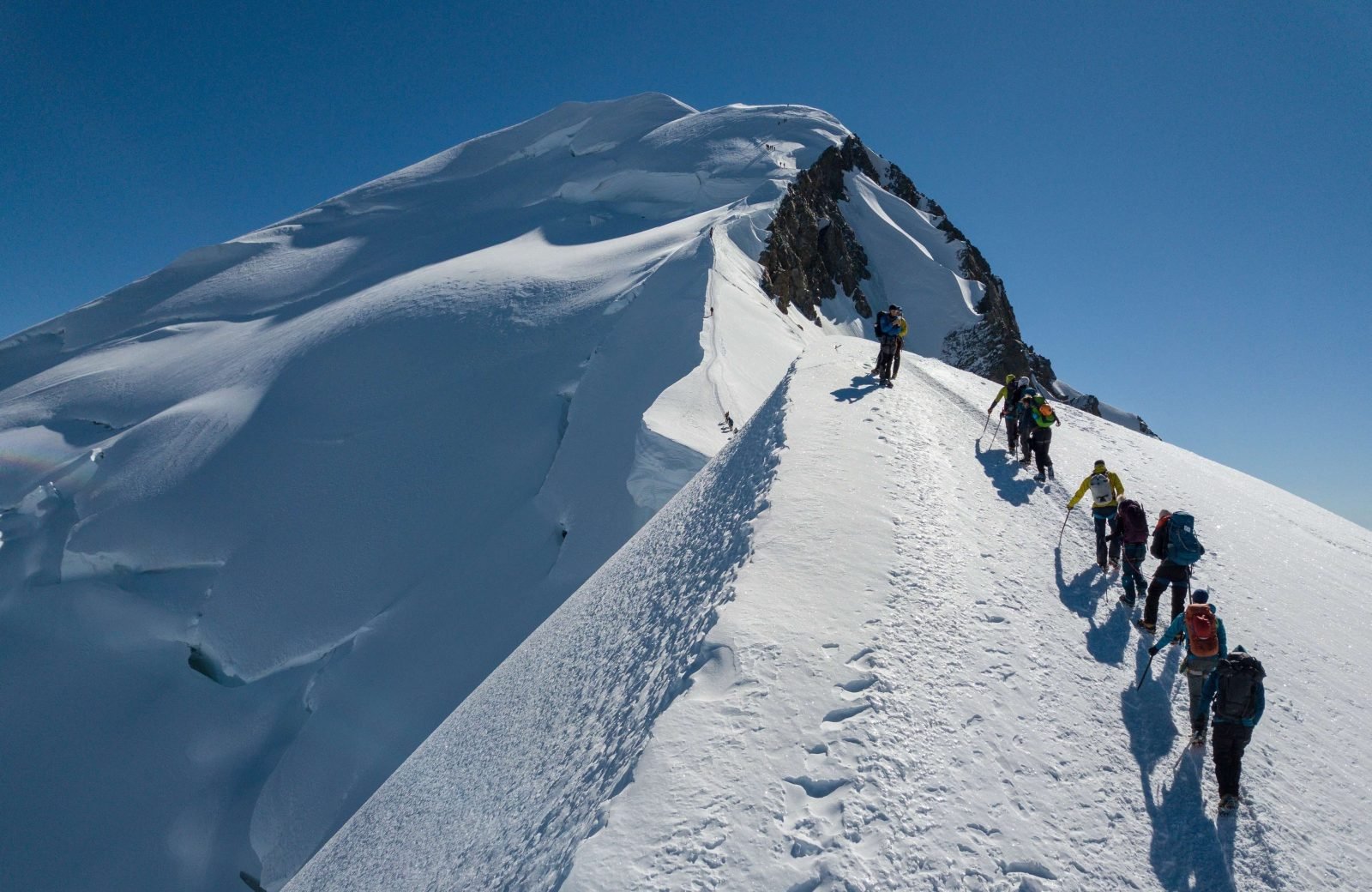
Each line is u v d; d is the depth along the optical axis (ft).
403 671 96.78
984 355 239.71
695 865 15.57
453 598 104.78
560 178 316.19
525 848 20.58
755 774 17.72
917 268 266.57
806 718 19.30
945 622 24.02
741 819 16.55
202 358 210.38
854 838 15.93
